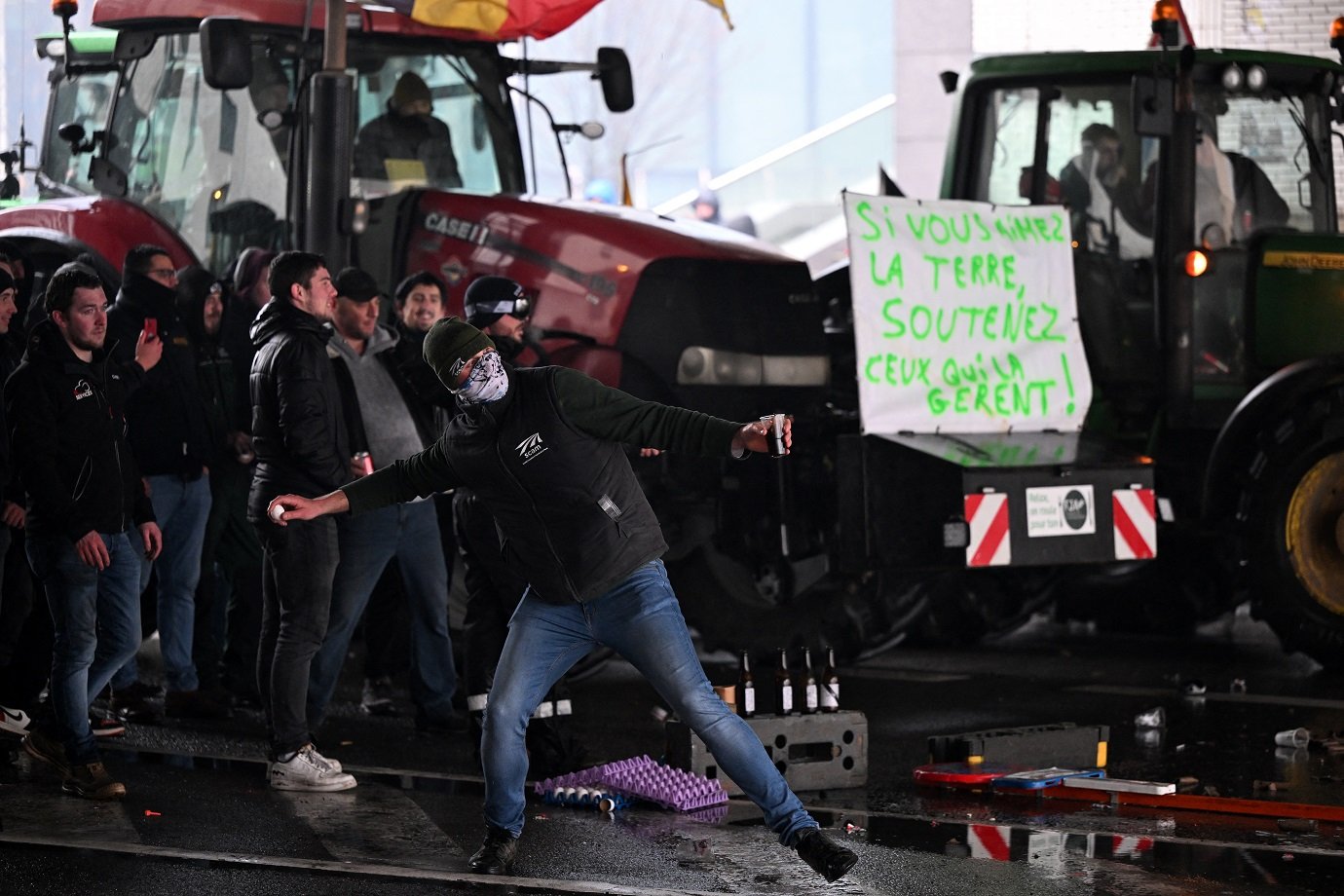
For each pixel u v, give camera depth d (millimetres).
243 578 12883
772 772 8039
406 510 11469
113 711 12273
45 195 16016
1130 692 13625
